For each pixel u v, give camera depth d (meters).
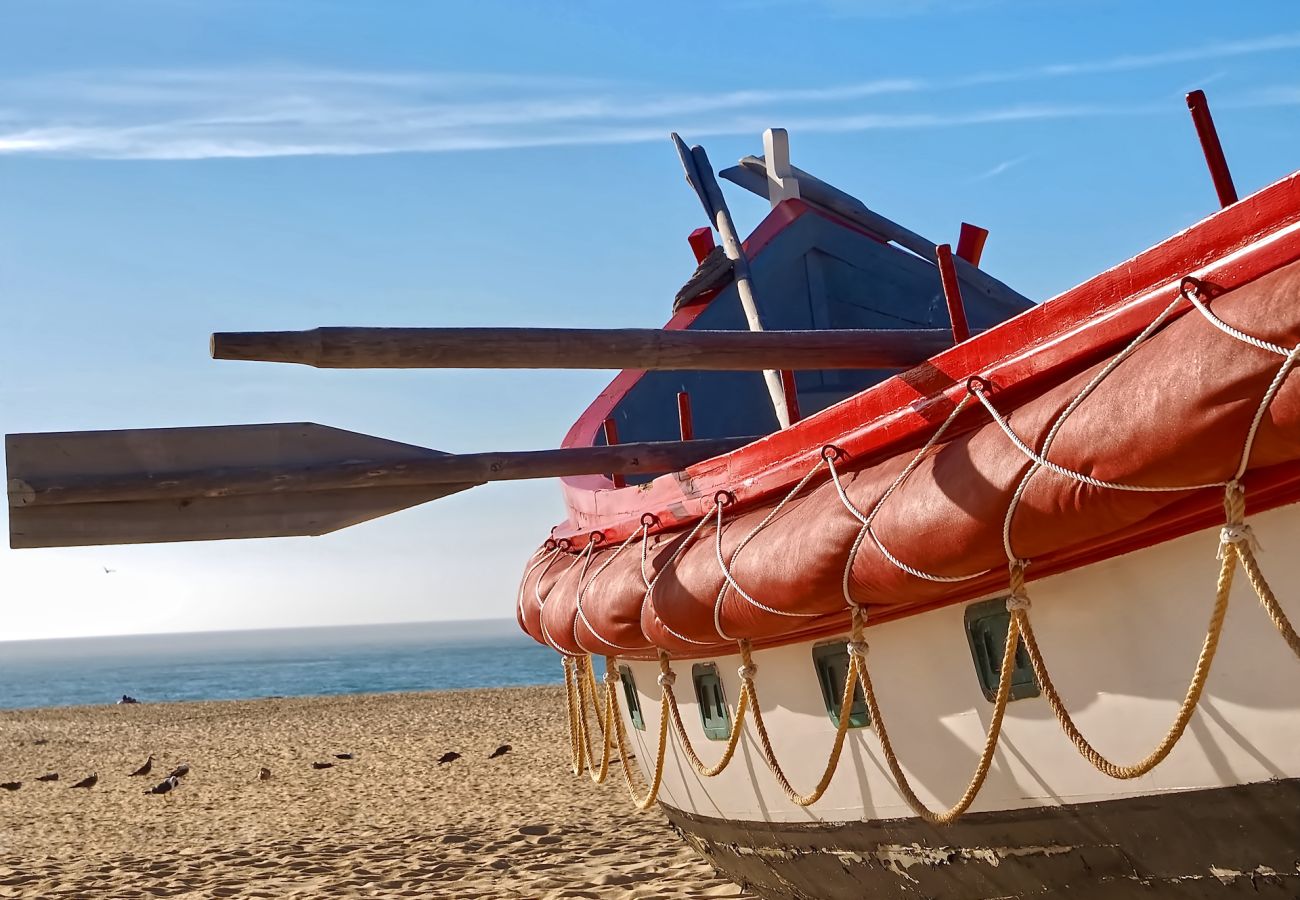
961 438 4.73
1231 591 4.18
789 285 10.98
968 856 5.64
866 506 4.96
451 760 22.48
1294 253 3.69
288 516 6.64
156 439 6.41
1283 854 4.34
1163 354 3.84
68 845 15.39
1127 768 4.30
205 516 6.51
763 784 7.10
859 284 11.19
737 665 7.10
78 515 6.29
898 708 5.73
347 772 22.30
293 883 11.39
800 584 5.20
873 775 6.04
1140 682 4.52
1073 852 5.10
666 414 10.42
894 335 6.61
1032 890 5.41
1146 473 3.81
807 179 11.39
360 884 11.03
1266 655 4.12
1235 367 3.54
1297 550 3.95
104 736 36.34
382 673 118.06
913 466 4.88
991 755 4.80
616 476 8.66
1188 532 4.23
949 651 5.39
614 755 19.92
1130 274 4.23
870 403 5.35
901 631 5.62
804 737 6.57
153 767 26.12
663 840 12.22
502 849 12.50
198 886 11.54
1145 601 4.45
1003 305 11.53
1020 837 5.30
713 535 6.16
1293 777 4.17
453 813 15.84
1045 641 4.84
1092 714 4.73
